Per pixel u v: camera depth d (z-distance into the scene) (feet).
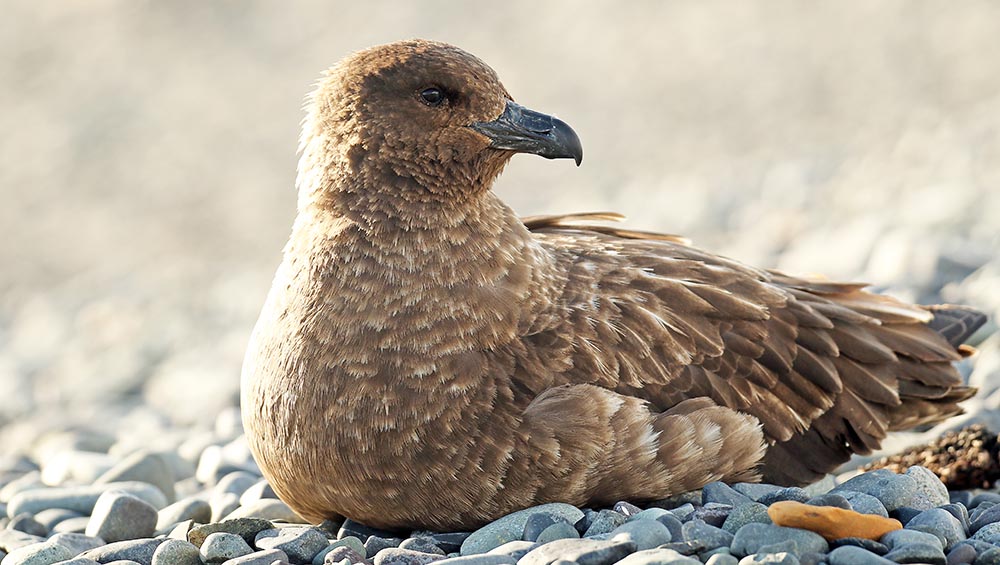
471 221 32.94
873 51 134.62
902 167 94.17
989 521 30.14
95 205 122.52
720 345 34.45
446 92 32.81
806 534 27.55
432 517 32.17
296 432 31.89
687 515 30.01
